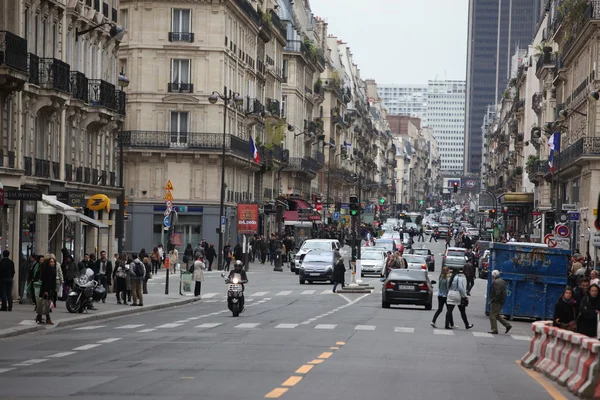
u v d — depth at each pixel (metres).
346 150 193.38
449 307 38.50
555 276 44.34
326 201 166.75
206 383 19.52
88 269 42.06
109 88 61.59
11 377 20.72
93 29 59.41
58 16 53.91
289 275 85.81
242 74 107.06
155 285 68.06
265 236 122.56
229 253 86.38
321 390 18.69
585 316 25.52
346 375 21.34
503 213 140.00
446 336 34.72
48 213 48.84
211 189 96.25
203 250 87.56
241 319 40.38
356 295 60.78
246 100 109.94
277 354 25.97
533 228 116.88
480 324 41.69
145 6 95.12
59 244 53.88
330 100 174.12
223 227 87.94
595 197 76.44
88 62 60.16
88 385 19.20
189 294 58.53
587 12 78.19
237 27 103.06
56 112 54.06
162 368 22.30
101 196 57.50
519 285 44.56
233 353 26.14
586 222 78.25
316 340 30.66
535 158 119.62
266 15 118.62
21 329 32.84
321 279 72.44
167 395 17.72
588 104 79.50
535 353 25.23
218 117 95.81
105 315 41.31
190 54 95.44
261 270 92.81
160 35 95.12
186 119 95.88
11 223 46.06
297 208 130.88
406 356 26.56
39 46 51.00
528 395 19.41
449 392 19.12
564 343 22.61
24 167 49.19
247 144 107.00
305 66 148.12
